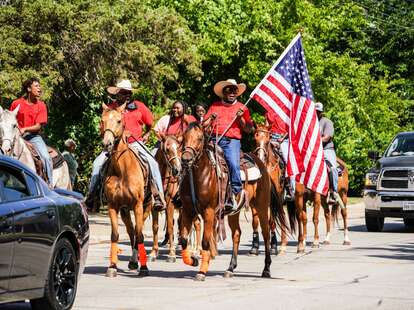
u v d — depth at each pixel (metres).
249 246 25.69
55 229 12.70
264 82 19.80
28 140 20.05
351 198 52.31
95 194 18.78
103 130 17.55
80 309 13.28
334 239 28.02
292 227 23.77
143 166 18.64
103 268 19.61
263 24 42.81
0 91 29.72
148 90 37.66
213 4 42.03
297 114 20.20
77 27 31.89
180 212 18.72
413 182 30.16
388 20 61.81
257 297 14.51
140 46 33.34
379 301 14.08
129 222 19.12
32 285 12.16
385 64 61.38
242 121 17.80
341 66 45.97
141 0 36.38
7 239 11.56
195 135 16.53
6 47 30.38
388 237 28.72
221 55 41.31
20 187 12.49
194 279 17.27
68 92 36.81
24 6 31.02
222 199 17.08
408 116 58.94
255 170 17.77
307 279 17.25
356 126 49.94
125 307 13.46
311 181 20.22
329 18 46.53
